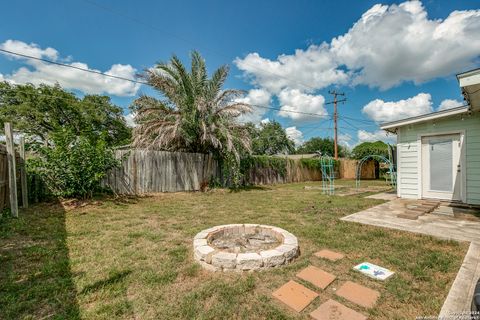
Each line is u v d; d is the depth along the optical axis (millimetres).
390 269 2646
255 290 2230
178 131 8914
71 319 1776
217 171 10805
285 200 7668
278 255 2689
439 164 6859
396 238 3656
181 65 9617
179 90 9805
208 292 2172
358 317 1833
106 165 7078
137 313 1868
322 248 3299
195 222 4758
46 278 2398
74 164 6348
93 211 5637
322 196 8664
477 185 6168
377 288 2260
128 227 4344
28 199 6219
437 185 6895
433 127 6910
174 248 3295
